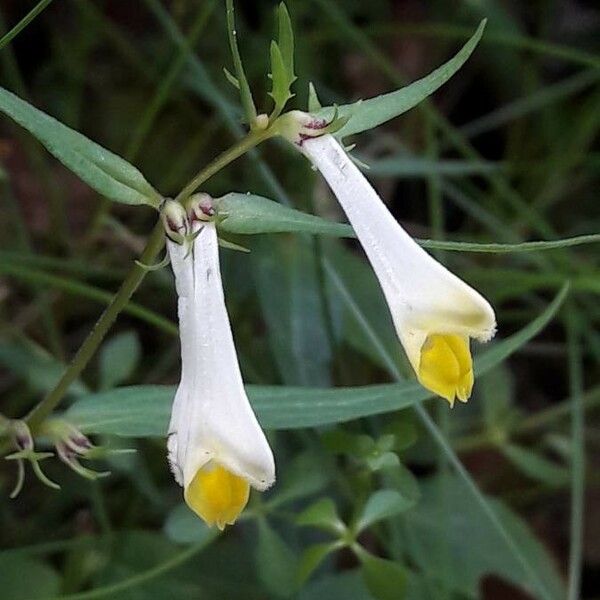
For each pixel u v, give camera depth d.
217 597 0.12
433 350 0.09
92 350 0.10
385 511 0.11
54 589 0.12
